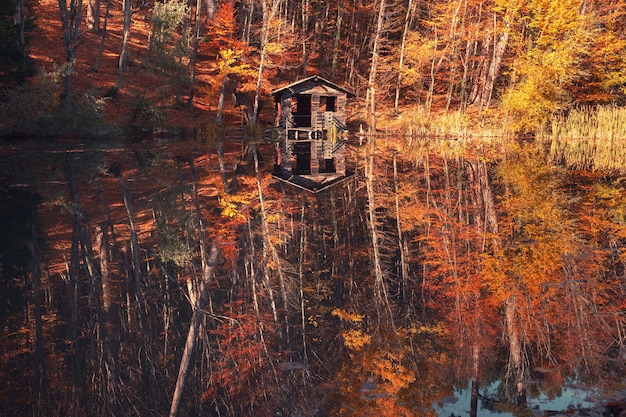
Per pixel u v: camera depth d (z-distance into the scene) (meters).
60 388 4.36
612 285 6.51
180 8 35.22
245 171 18.34
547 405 3.61
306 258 8.87
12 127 24.97
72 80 32.47
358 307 6.55
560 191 13.84
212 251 9.04
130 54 39.03
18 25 25.98
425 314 6.14
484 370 4.39
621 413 3.34
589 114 33.75
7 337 5.35
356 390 4.11
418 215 11.85
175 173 16.70
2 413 3.88
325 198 14.10
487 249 8.75
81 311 6.20
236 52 34.94
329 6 47.84
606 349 4.63
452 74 38.91
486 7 38.19
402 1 47.25
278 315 6.29
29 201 11.32
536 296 6.26
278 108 37.16
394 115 40.69
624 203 11.98
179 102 35.75
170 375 4.71
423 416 3.58
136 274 7.80
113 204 11.70
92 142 26.42
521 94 31.62
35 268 7.29
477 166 19.73
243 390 4.32
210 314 6.37
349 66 46.16
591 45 34.84
